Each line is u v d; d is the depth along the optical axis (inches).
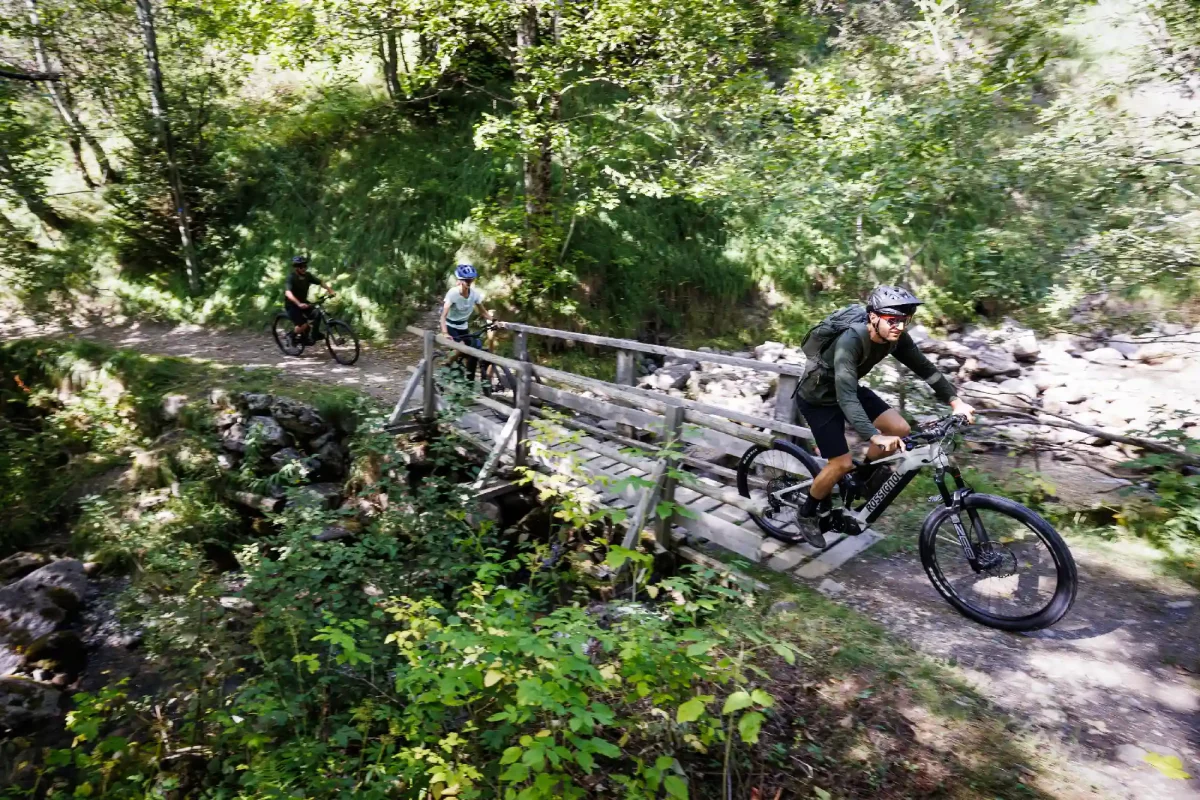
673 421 206.7
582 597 205.6
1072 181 275.9
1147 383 362.6
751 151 343.6
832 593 181.0
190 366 410.6
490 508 257.8
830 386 162.1
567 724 126.5
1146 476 231.1
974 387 365.1
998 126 295.1
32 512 349.1
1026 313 380.5
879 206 262.7
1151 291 423.2
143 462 355.9
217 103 551.5
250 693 171.5
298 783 146.9
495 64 535.8
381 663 184.2
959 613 170.7
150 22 479.2
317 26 392.2
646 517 207.5
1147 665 150.8
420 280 488.1
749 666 116.7
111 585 293.7
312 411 341.4
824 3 491.2
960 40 328.2
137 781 169.9
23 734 216.8
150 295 522.0
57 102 554.6
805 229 326.0
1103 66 352.2
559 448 252.1
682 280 491.2
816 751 133.4
